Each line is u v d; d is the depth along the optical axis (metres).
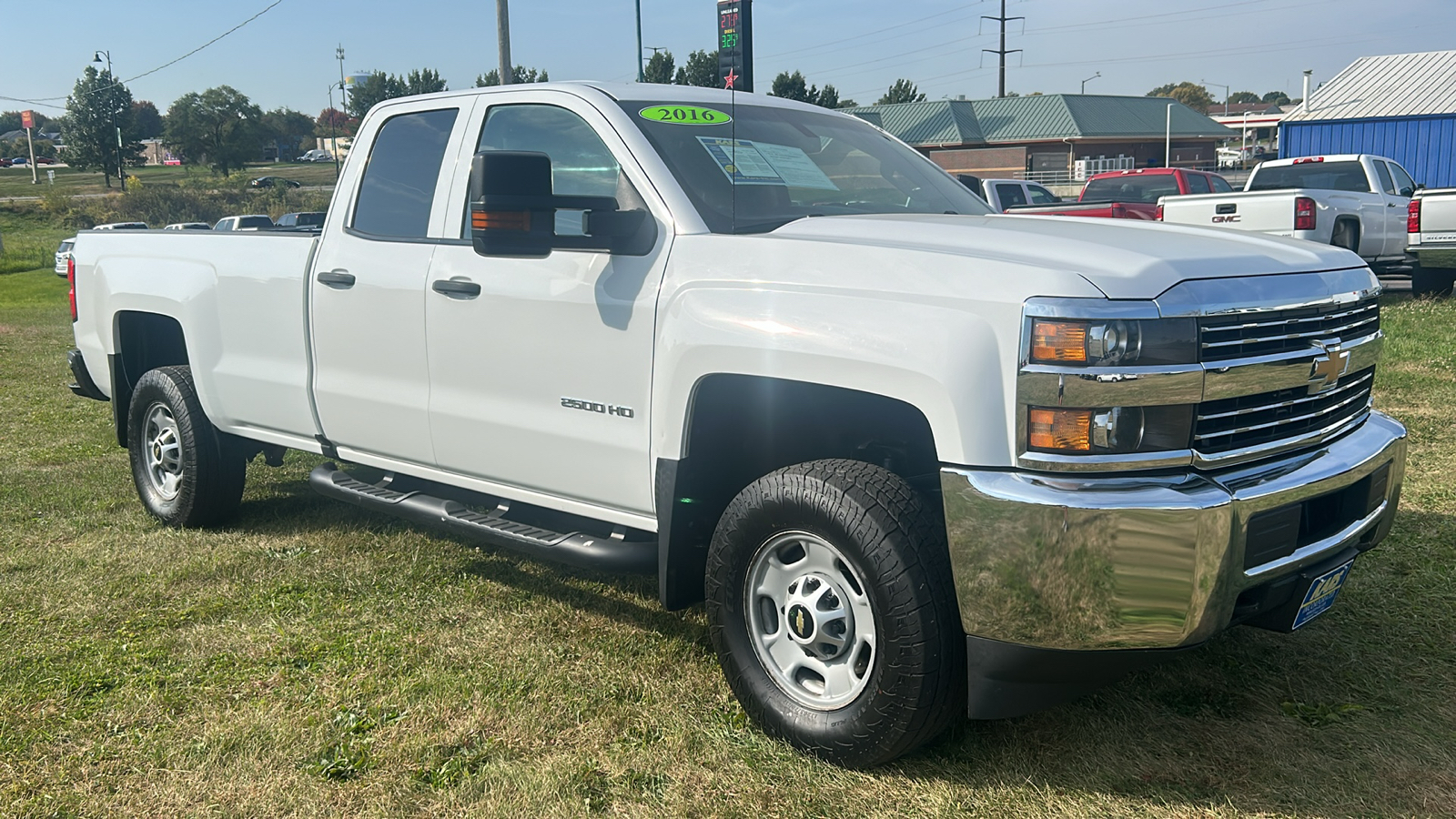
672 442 3.23
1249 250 2.99
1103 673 2.70
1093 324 2.55
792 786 2.90
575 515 3.79
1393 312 11.73
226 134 105.50
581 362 3.48
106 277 5.49
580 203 3.19
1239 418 2.77
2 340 14.88
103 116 88.19
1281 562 2.79
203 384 4.98
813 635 3.02
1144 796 2.83
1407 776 2.89
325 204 65.06
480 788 2.92
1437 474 5.50
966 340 2.65
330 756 3.10
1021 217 3.58
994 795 2.84
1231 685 3.43
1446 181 29.12
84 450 7.29
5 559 4.86
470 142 3.98
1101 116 60.25
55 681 3.59
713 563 3.19
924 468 3.41
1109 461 2.59
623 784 2.92
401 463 4.27
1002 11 66.06
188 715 3.35
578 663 3.68
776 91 61.41
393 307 4.05
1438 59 31.89
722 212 3.39
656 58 51.53
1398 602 3.99
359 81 90.31
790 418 3.36
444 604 4.26
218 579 4.60
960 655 2.81
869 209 3.77
